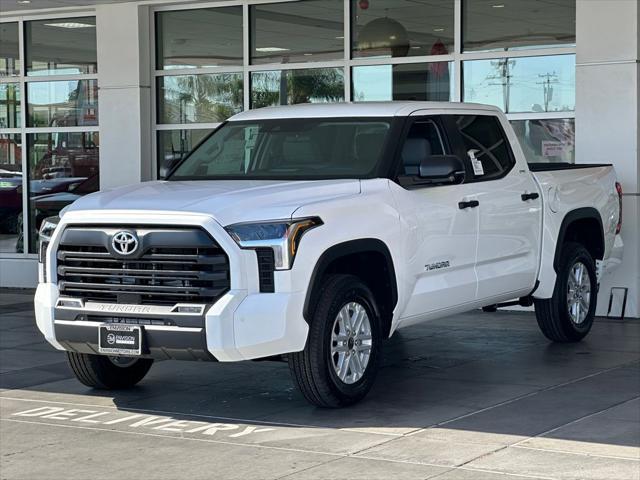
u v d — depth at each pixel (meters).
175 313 6.79
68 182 14.98
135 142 14.12
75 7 14.40
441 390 7.95
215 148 8.58
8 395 8.04
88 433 6.85
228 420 7.12
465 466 5.90
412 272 7.76
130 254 6.92
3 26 15.32
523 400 7.57
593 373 8.55
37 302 7.38
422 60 12.70
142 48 14.10
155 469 5.98
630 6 11.34
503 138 9.09
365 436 6.61
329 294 7.13
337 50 13.17
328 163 7.97
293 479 5.72
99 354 7.29
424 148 8.05
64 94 14.94
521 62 12.20
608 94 11.51
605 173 10.36
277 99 13.58
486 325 11.23
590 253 10.29
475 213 8.41
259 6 13.59
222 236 6.73
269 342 6.74
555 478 5.66
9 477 5.90
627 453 6.12
